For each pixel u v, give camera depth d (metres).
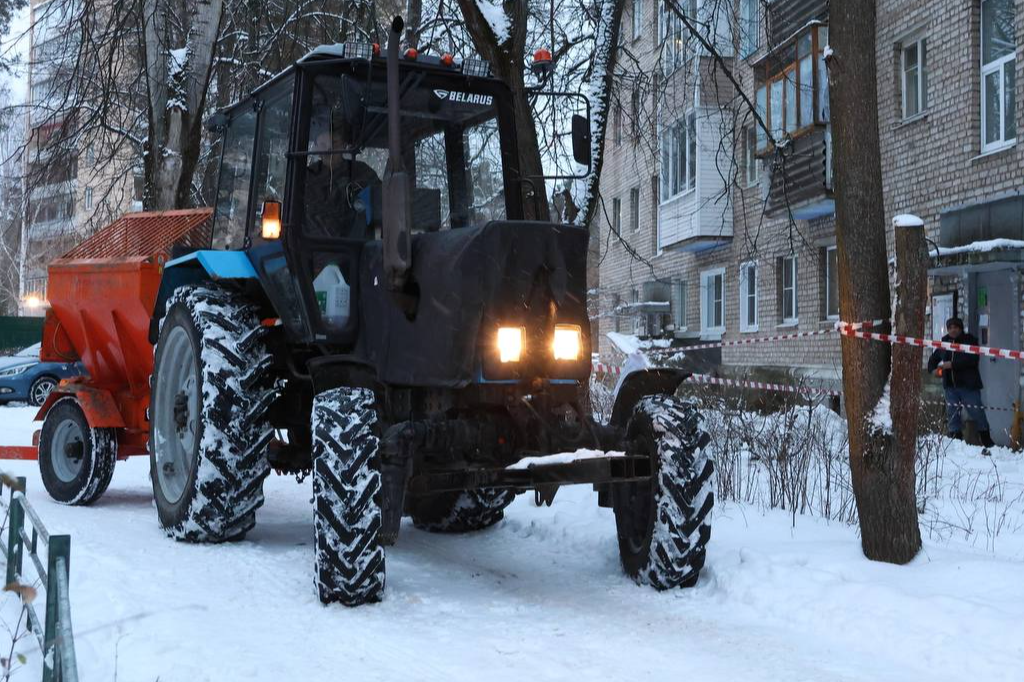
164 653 3.98
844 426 9.85
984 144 12.86
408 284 5.28
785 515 6.79
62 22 13.23
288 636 4.36
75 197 18.64
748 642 4.35
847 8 5.65
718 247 20.89
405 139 5.93
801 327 17.47
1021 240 11.30
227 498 6.00
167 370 6.67
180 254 7.36
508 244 4.96
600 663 4.05
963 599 4.50
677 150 20.94
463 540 6.71
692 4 12.32
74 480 7.87
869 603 4.59
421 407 5.41
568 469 4.77
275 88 6.18
